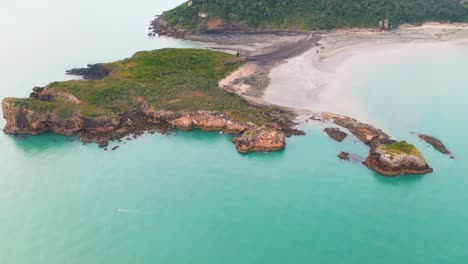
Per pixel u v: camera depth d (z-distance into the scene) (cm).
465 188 7375
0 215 7056
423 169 7762
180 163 8325
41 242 6512
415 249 6200
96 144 9056
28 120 9494
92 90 10406
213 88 10812
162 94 10400
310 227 6662
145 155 8612
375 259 6056
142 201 7306
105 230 6712
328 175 7806
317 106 10056
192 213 7019
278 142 8575
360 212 6925
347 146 8569
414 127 9131
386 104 10038
